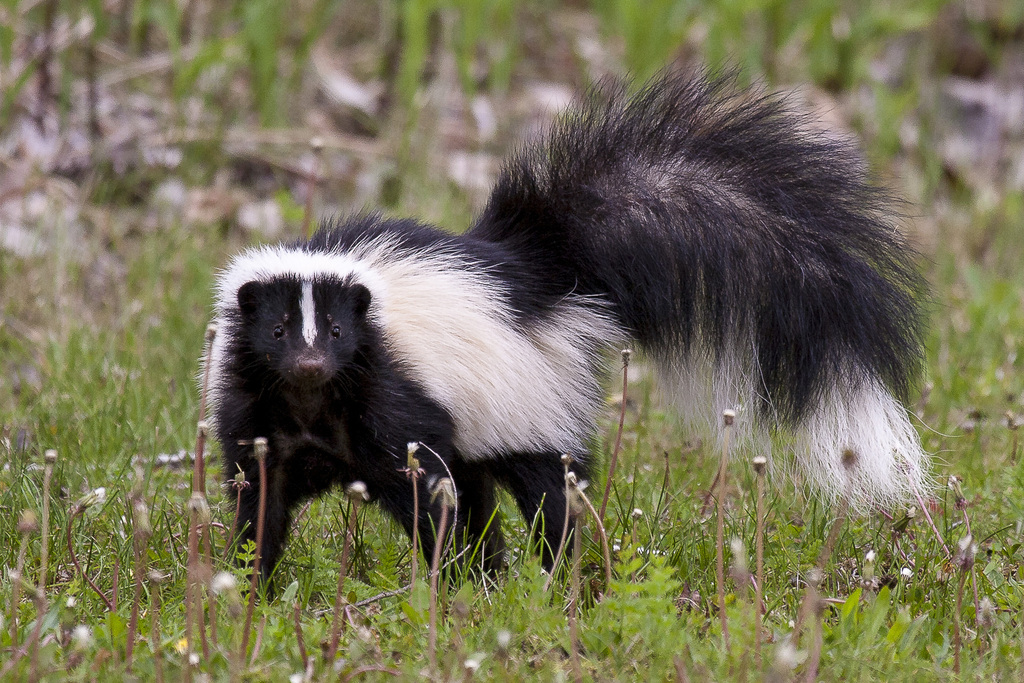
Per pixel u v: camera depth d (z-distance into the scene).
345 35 23.62
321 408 9.04
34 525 7.38
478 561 9.74
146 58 20.88
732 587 9.09
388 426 9.03
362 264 9.26
